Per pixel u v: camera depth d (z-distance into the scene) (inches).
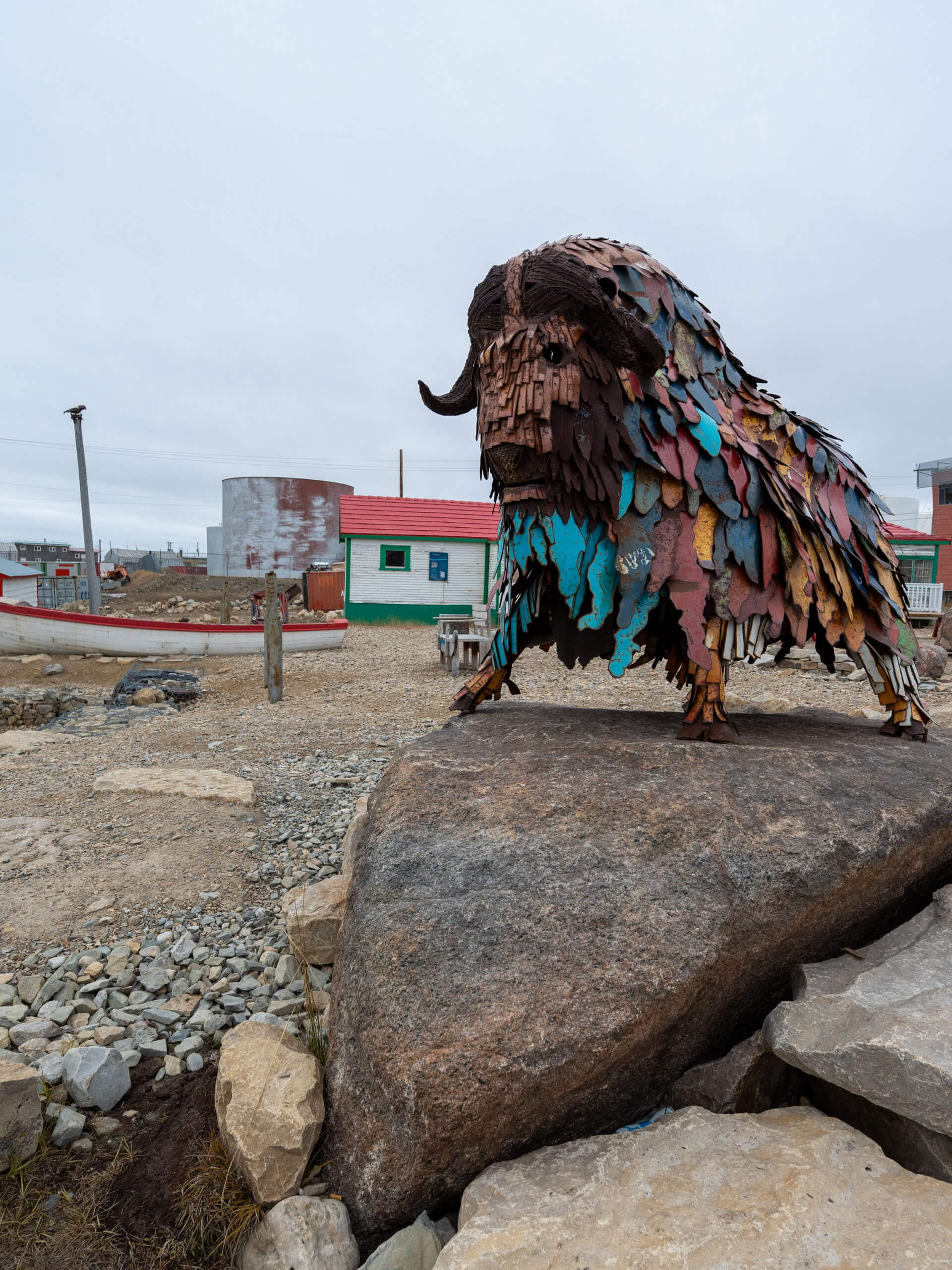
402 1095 71.4
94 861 172.7
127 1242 77.2
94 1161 88.1
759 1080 83.2
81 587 1261.1
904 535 921.5
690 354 124.2
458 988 77.2
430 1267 68.2
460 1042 72.3
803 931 92.6
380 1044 75.1
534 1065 72.5
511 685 154.1
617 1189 66.1
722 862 90.4
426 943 82.7
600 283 108.7
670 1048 84.3
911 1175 66.3
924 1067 67.7
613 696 372.5
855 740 133.0
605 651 138.6
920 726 138.9
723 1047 92.1
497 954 80.7
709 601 116.7
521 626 142.4
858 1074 72.0
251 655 590.6
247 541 1470.2
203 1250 76.1
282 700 414.0
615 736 126.8
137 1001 123.8
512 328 108.7
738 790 102.7
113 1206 81.5
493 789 106.4
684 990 80.0
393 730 324.2
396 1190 73.9
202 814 204.1
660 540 114.5
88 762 267.3
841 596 131.0
